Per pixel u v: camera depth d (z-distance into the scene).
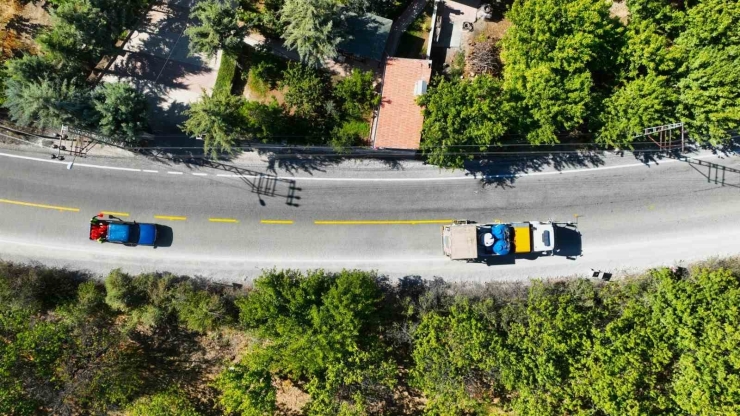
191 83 41.75
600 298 41.56
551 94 36.97
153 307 40.94
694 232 42.50
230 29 37.47
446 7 42.47
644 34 36.91
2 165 42.41
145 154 42.41
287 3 36.97
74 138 42.19
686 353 36.78
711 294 36.78
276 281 39.16
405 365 42.38
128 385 40.97
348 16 39.28
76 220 42.69
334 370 37.88
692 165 42.59
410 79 39.94
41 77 37.69
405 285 42.69
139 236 41.78
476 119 37.72
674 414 36.88
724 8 36.16
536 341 38.22
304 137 41.12
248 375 38.31
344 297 37.34
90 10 36.56
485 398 41.88
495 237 40.84
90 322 41.12
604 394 35.91
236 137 39.28
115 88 37.69
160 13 41.66
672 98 37.12
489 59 41.34
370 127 41.34
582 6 36.19
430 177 42.84
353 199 42.84
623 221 42.75
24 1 41.38
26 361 39.38
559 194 42.78
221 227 42.81
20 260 42.41
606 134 38.53
